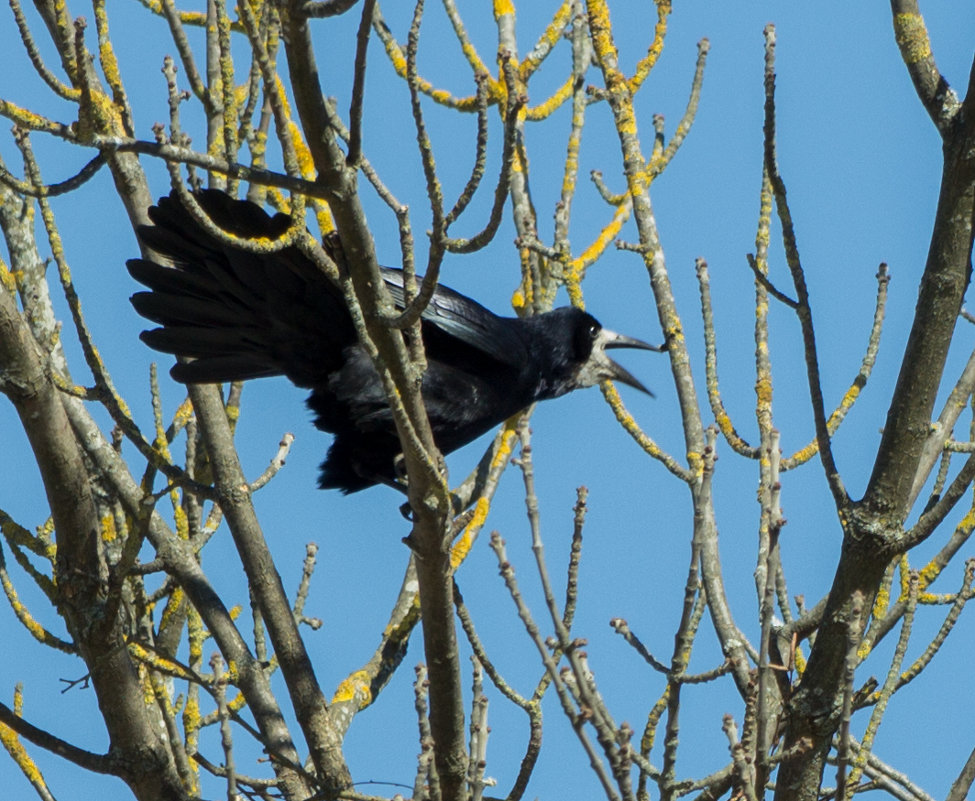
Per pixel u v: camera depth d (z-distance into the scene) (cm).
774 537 834
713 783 869
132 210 1222
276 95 785
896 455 909
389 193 995
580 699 734
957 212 914
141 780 989
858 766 834
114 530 1130
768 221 1065
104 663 984
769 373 1016
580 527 881
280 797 1023
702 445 1092
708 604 1005
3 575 1030
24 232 1159
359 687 1182
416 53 740
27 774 1010
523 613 743
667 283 1177
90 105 694
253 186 1227
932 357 909
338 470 1356
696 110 1336
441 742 951
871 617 938
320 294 1188
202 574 1133
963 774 865
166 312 1218
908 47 950
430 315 1345
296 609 1163
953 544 970
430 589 918
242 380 1272
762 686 807
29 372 961
